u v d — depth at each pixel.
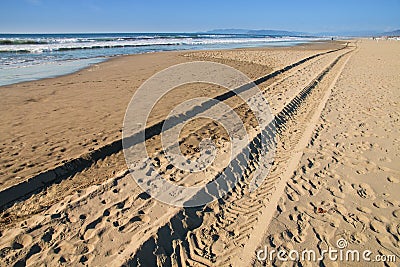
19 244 3.25
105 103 8.71
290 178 4.85
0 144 5.81
